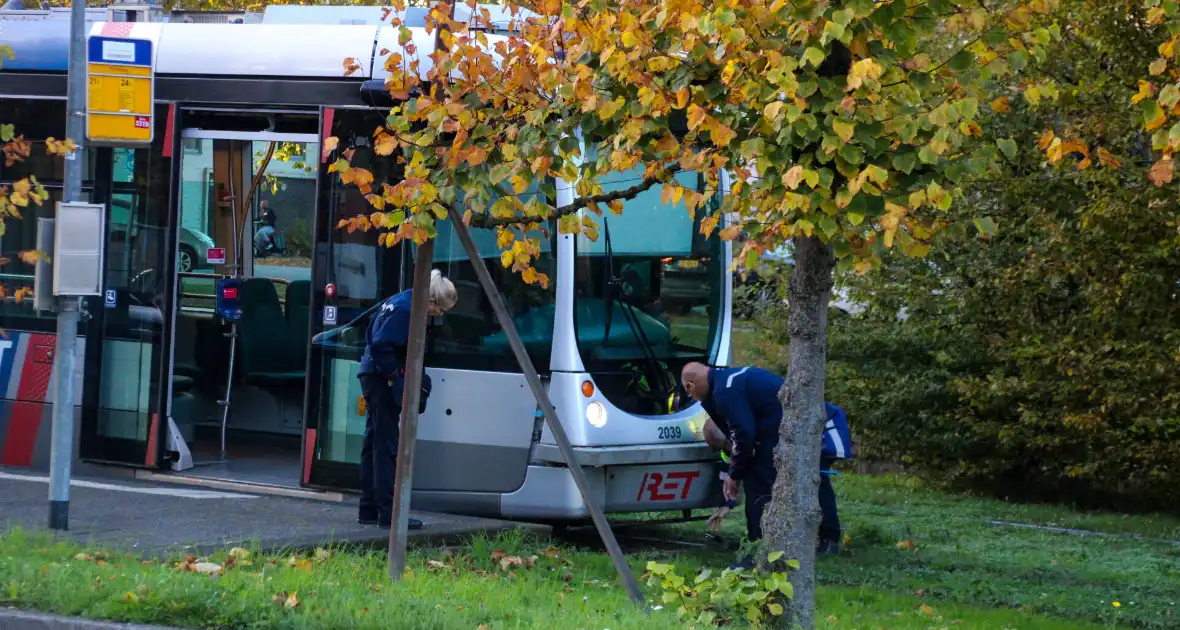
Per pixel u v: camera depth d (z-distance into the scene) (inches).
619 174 716.7
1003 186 874.1
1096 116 800.9
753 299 1133.1
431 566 576.1
